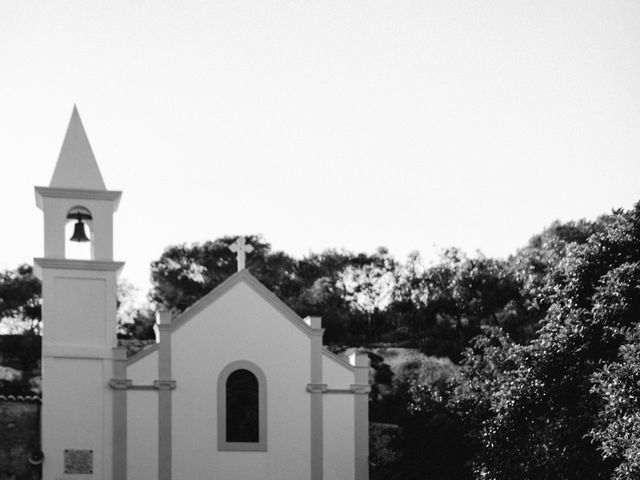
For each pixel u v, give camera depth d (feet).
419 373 193.98
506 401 121.19
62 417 120.37
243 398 125.80
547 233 237.25
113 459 120.78
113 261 124.16
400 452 135.23
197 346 125.39
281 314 128.26
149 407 122.83
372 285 257.55
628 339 107.14
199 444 123.44
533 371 121.49
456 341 205.36
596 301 119.55
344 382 128.67
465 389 132.57
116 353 122.72
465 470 126.82
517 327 193.67
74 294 123.13
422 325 219.82
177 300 255.50
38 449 118.93
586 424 116.26
